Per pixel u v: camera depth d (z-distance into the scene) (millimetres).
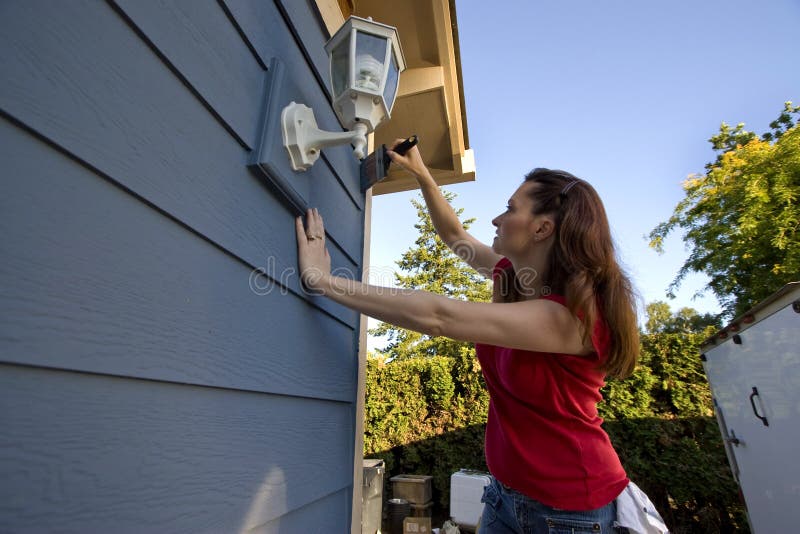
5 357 338
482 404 5305
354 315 1391
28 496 352
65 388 397
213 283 647
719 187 7164
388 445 5570
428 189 1274
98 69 454
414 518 4188
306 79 1104
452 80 2365
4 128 354
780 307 2131
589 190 871
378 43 994
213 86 676
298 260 960
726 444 2885
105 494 429
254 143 796
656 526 785
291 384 892
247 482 702
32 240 371
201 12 661
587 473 805
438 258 13453
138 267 496
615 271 823
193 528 559
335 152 1310
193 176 612
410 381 5707
